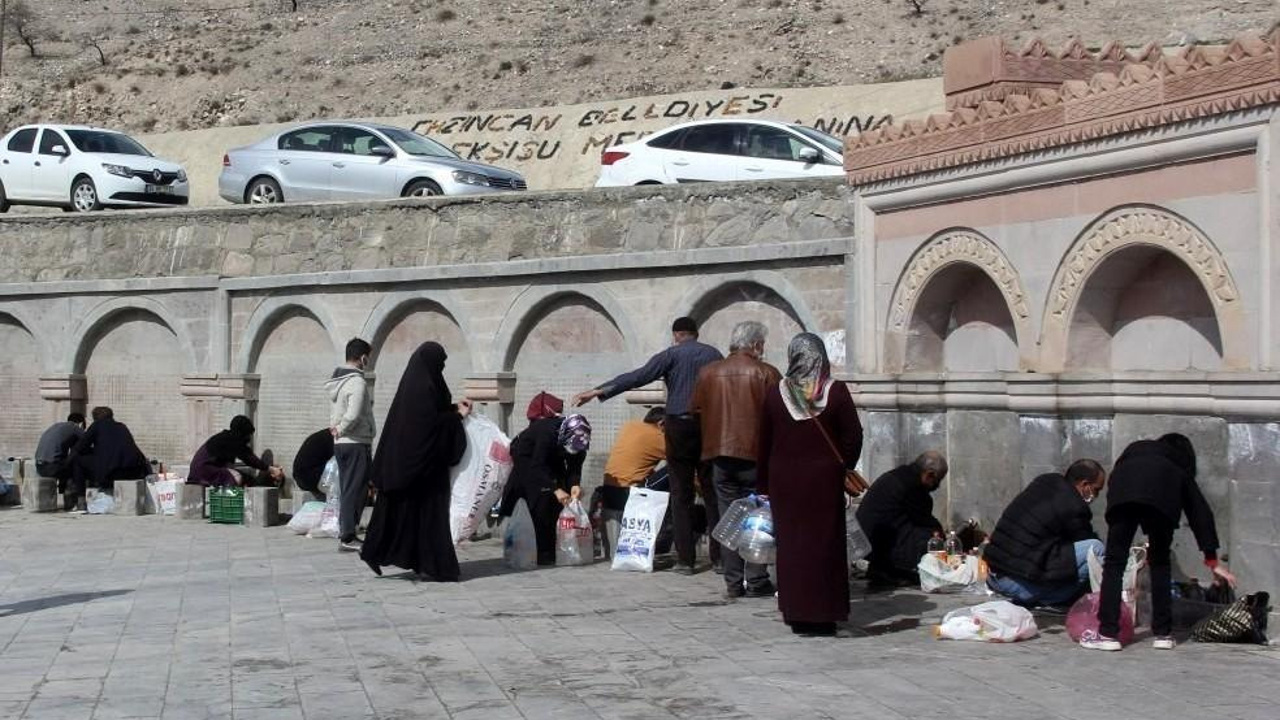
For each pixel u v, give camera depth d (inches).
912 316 504.7
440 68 1932.8
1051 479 401.1
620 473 527.5
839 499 374.9
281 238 739.4
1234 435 375.2
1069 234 432.5
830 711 291.1
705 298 601.0
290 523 627.5
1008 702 297.0
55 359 802.2
